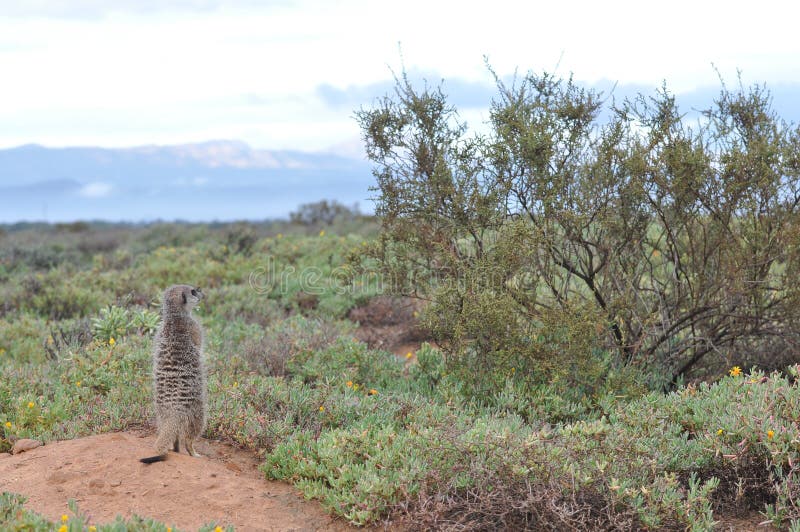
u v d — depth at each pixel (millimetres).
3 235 32688
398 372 7887
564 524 4203
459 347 6820
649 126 6766
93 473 4770
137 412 6168
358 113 7254
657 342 7191
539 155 6707
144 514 4312
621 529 4117
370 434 5531
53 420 6070
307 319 10922
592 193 6746
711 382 7086
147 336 8164
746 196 6488
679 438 5195
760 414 4977
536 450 4590
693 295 6938
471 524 4215
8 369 7621
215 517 4383
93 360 7383
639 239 7031
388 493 4484
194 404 5195
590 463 4676
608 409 6219
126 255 18344
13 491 4543
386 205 7285
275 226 28547
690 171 6457
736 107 6848
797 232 6258
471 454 4730
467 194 6930
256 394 6484
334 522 4480
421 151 7188
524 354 6598
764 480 4723
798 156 6363
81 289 13125
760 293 6863
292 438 5527
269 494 4828
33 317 11906
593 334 6465
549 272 7098
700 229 7051
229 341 9094
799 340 6906
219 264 15711
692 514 4277
